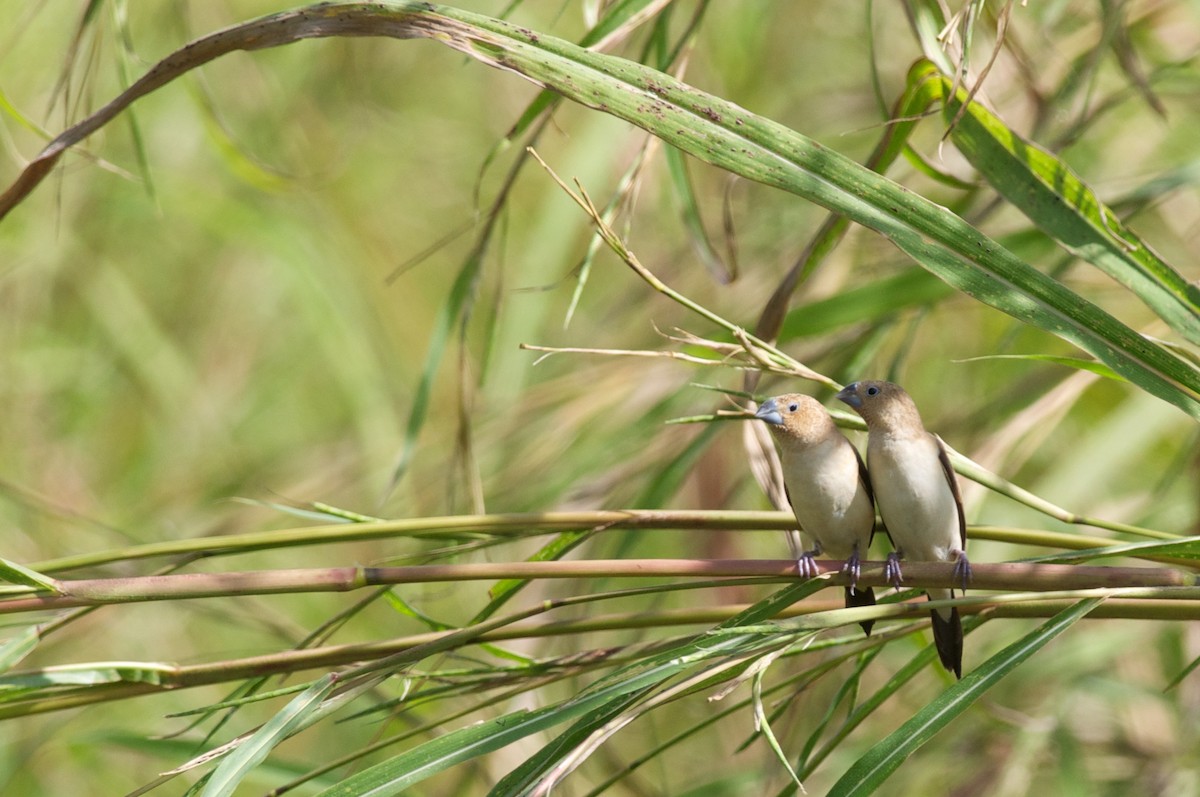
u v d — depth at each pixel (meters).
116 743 9.42
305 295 14.76
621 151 12.71
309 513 6.95
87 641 12.88
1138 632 11.17
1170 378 6.42
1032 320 6.38
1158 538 6.91
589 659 6.90
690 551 12.63
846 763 11.42
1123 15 9.03
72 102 13.07
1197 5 10.38
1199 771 10.95
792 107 14.20
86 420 15.16
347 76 14.62
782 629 5.80
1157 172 10.96
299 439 15.75
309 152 14.56
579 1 14.25
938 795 11.77
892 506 7.90
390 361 15.00
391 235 15.55
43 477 14.56
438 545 8.20
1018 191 7.12
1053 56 10.25
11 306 14.95
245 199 14.76
